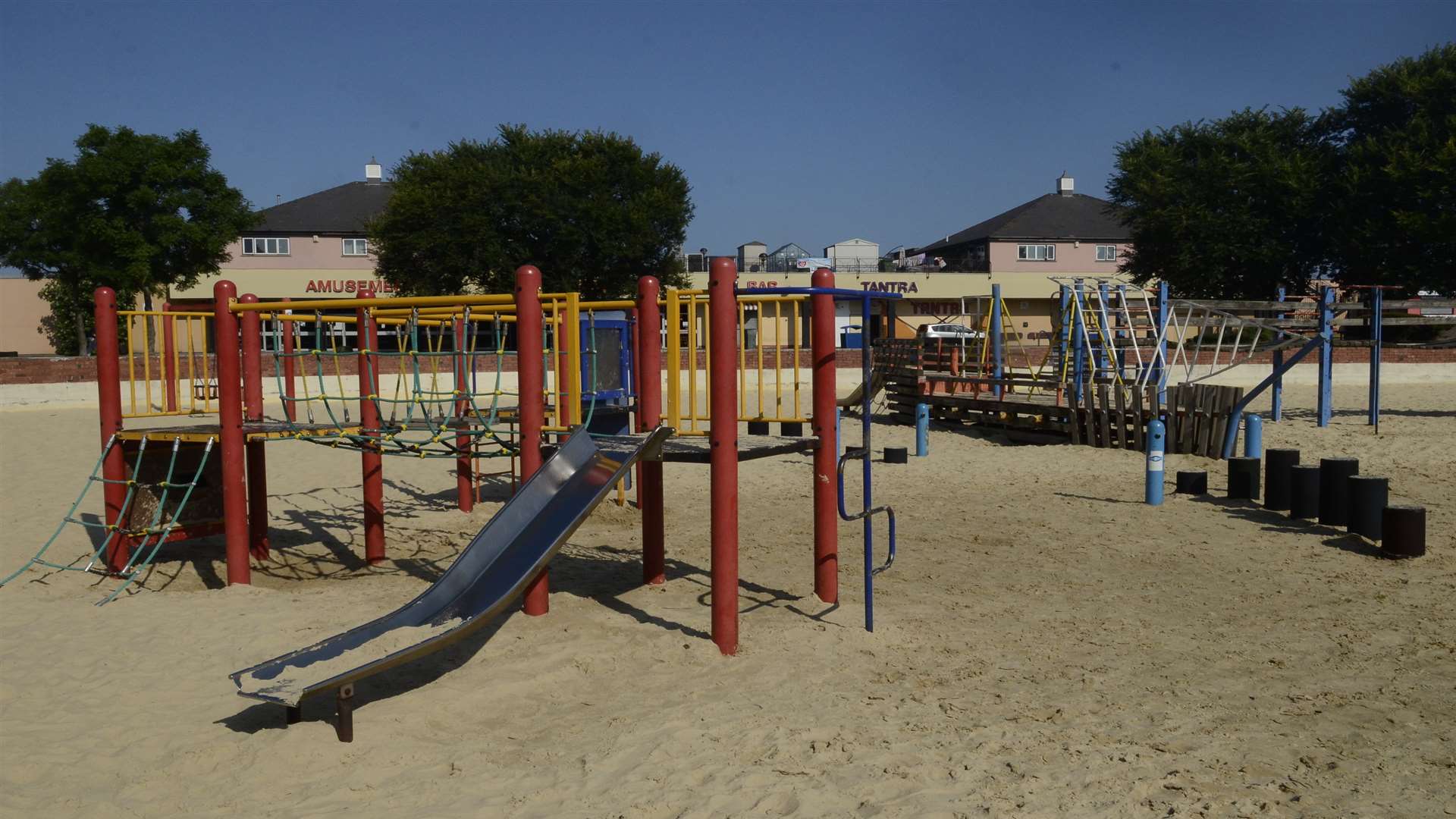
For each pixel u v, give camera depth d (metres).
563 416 7.53
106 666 5.64
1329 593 7.21
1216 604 6.94
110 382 8.23
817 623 6.35
